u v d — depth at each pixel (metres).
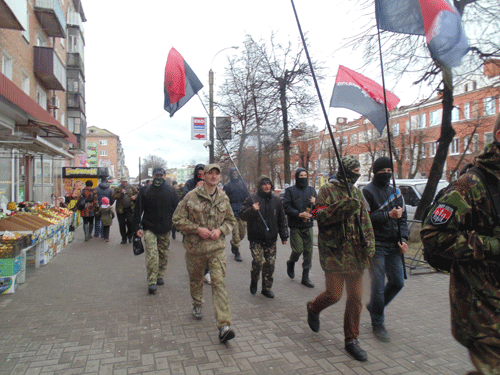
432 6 3.87
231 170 8.05
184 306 4.68
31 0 14.95
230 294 5.26
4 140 8.43
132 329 3.89
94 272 6.54
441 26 3.91
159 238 5.70
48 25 16.83
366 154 37.12
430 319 4.22
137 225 5.35
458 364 3.16
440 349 3.45
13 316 4.23
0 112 7.47
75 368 3.04
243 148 25.33
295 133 22.00
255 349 3.44
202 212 3.85
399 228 3.68
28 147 10.40
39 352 3.32
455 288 2.03
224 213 3.95
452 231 1.95
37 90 16.17
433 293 5.23
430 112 28.56
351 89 4.77
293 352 3.38
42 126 9.17
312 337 3.71
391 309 4.56
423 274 6.26
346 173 3.34
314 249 9.05
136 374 2.96
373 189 3.86
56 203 12.21
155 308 4.59
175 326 3.99
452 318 2.06
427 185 8.70
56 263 7.25
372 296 3.61
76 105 25.75
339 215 3.11
